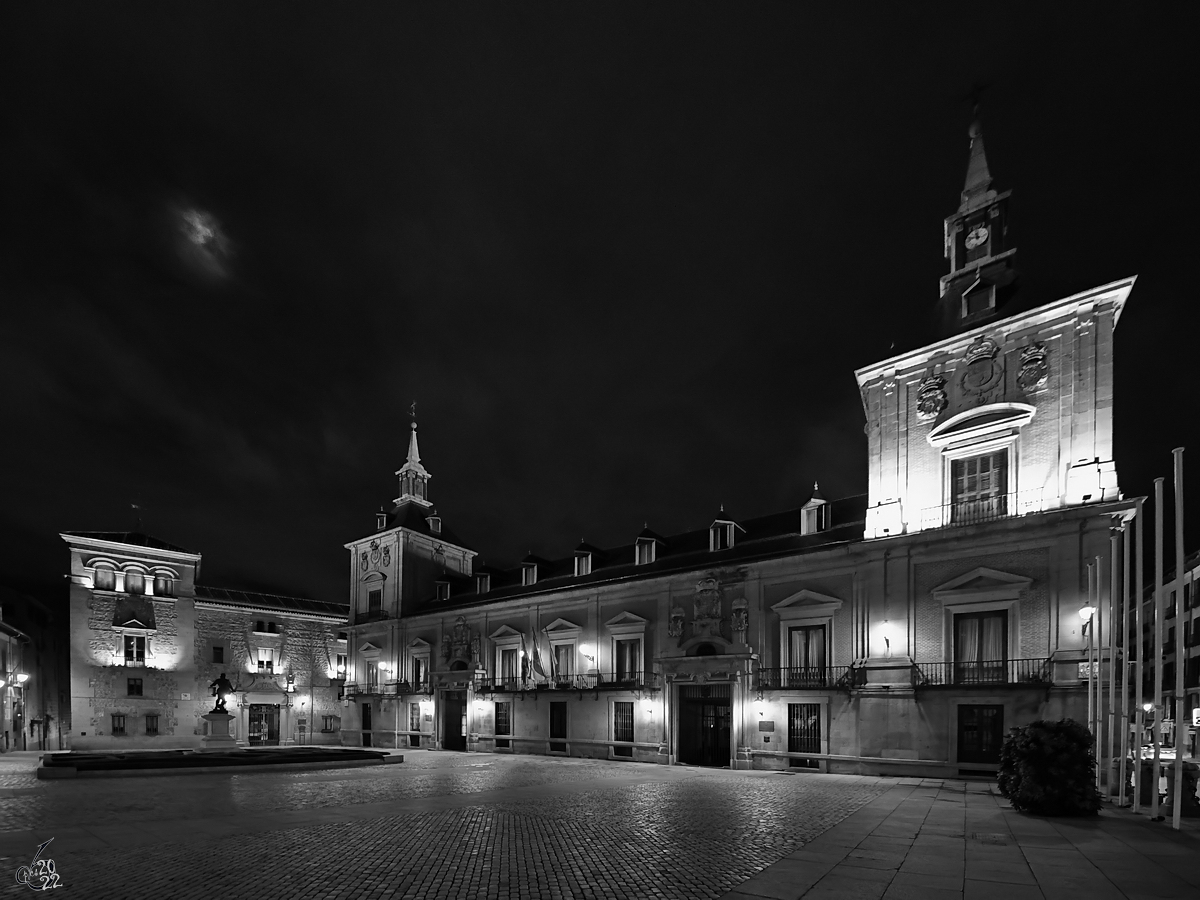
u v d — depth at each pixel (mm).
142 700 44844
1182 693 13555
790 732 27641
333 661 53781
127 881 8781
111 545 44969
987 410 24750
